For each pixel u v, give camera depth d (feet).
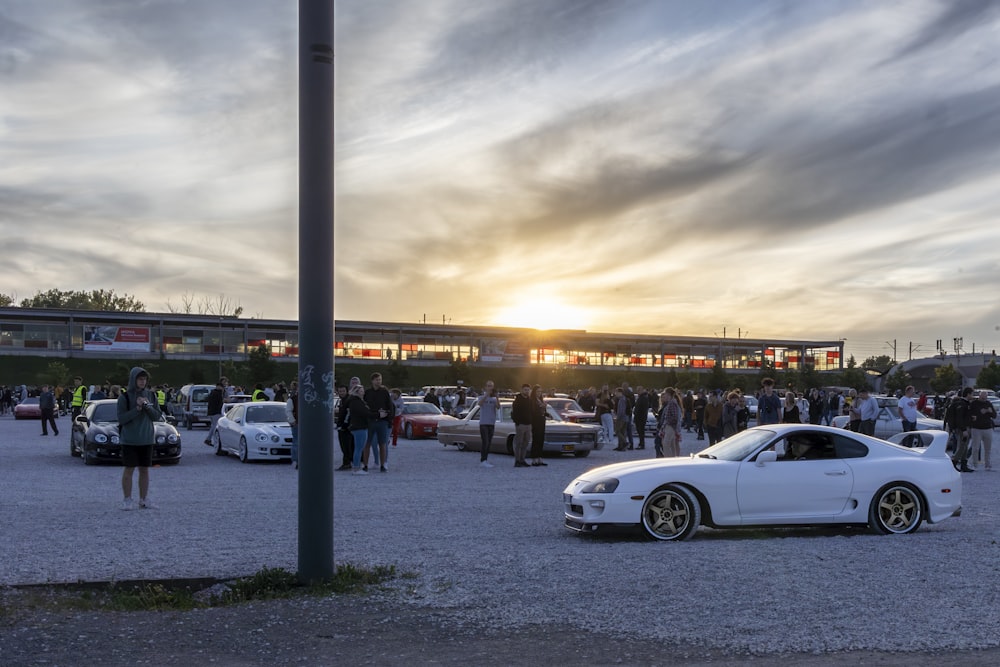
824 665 17.48
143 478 40.52
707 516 32.96
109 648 18.70
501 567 26.58
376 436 61.82
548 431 74.43
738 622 20.45
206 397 125.49
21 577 25.09
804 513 33.58
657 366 366.43
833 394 110.52
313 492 24.11
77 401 112.78
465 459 73.51
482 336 343.46
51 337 287.48
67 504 41.68
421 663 17.72
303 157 24.22
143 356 295.07
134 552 29.12
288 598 22.90
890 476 34.37
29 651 18.40
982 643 18.86
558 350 354.33
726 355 380.37
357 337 324.80
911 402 71.05
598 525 31.99
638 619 20.75
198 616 21.29
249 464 67.26
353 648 18.74
